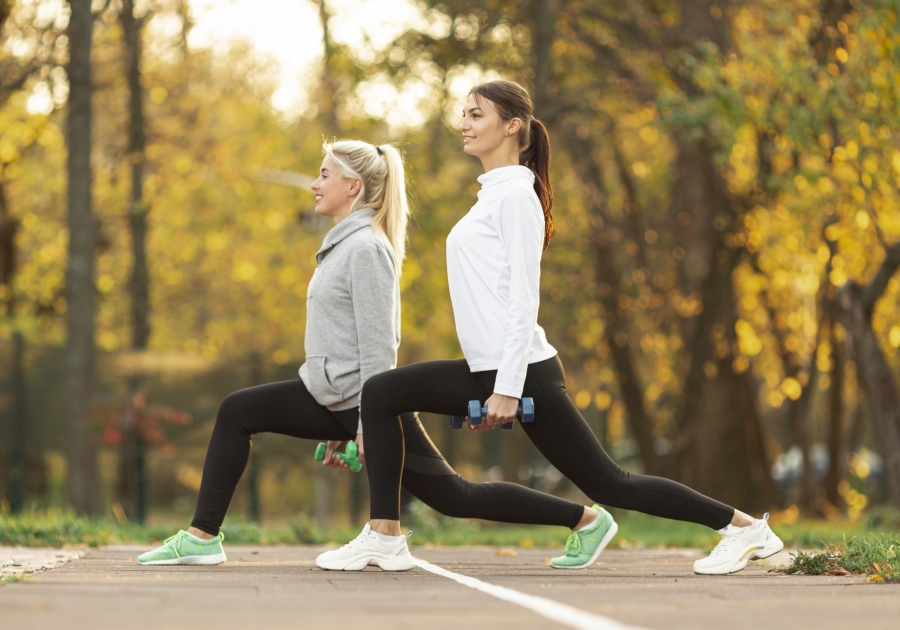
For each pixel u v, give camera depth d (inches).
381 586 231.3
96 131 1256.2
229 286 1894.7
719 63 799.7
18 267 1457.9
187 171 1441.9
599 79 1115.3
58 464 1156.5
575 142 1124.5
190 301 1873.8
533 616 179.6
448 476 293.1
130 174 1275.8
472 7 1063.0
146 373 973.2
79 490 904.9
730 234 1098.1
